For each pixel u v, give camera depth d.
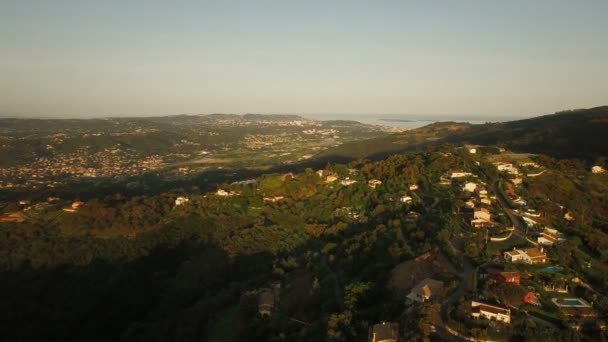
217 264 121.81
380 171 163.75
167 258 131.88
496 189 129.12
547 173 141.25
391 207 127.19
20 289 110.25
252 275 113.94
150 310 114.31
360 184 158.50
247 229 137.25
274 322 83.44
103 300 111.81
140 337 100.75
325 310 79.19
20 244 125.81
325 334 70.94
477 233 92.75
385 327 63.19
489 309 63.19
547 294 70.06
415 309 66.06
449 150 170.00
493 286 69.12
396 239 96.50
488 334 58.53
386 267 85.81
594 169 142.38
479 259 81.88
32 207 151.50
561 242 90.44
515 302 65.31
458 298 68.88
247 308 90.75
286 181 174.50
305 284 95.94
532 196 121.81
